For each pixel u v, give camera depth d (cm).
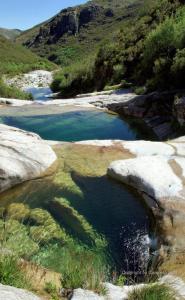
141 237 872
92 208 998
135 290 548
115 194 1072
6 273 502
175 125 1908
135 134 2008
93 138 1908
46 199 1042
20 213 958
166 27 3059
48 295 525
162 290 542
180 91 2289
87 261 770
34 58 12162
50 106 2623
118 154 1330
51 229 885
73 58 15025
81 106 2630
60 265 742
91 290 549
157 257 780
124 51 4378
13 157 1160
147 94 2548
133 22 5438
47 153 1266
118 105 2506
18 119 2205
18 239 764
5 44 12150
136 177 1078
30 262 639
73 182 1144
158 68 2720
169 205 934
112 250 821
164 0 4856
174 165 1122
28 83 7506
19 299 435
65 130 2017
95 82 4722
